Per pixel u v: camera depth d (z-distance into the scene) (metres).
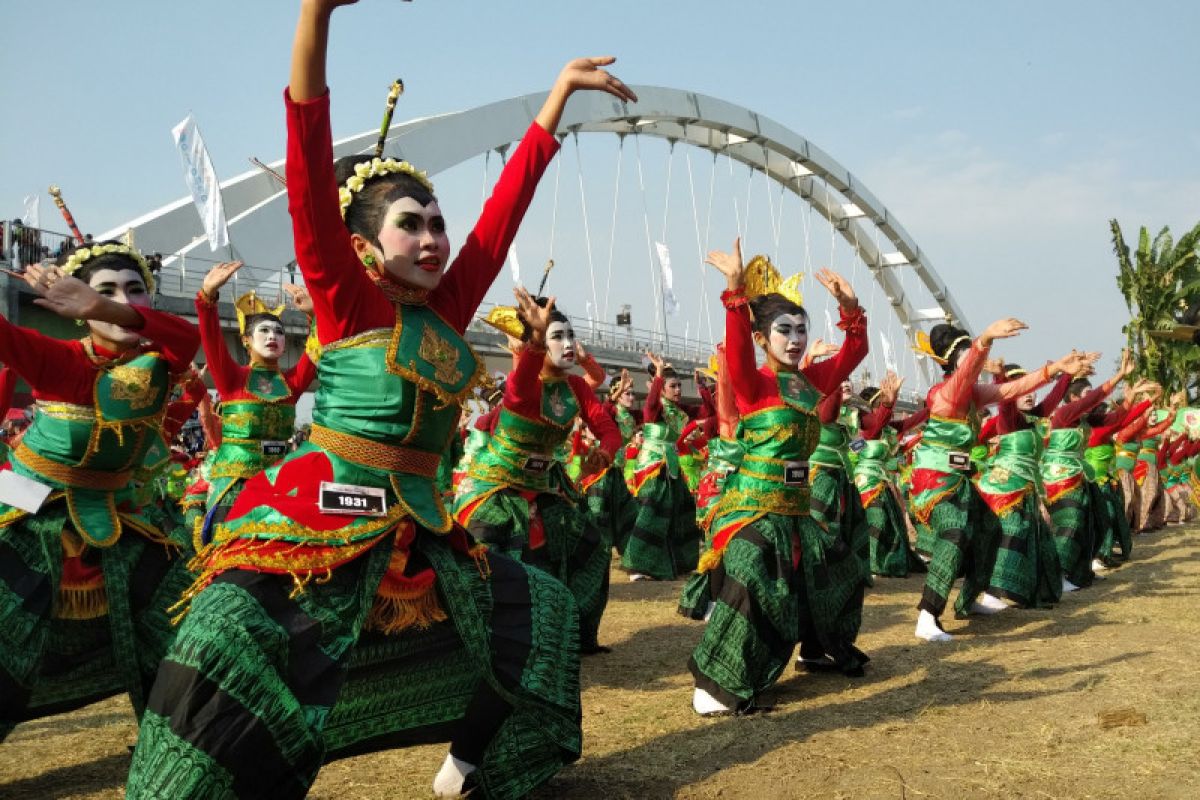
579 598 6.95
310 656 3.08
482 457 6.76
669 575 11.48
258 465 7.30
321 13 2.83
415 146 40.38
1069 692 5.68
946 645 7.21
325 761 3.36
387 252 3.31
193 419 16.83
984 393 7.84
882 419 11.15
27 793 4.31
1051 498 10.20
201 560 3.25
